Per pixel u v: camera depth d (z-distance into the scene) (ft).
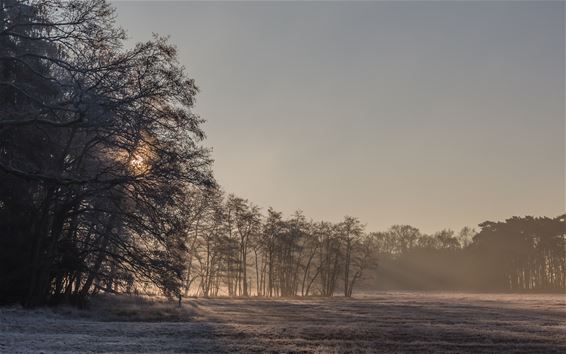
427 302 248.93
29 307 98.07
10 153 94.68
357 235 349.00
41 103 80.48
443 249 643.04
